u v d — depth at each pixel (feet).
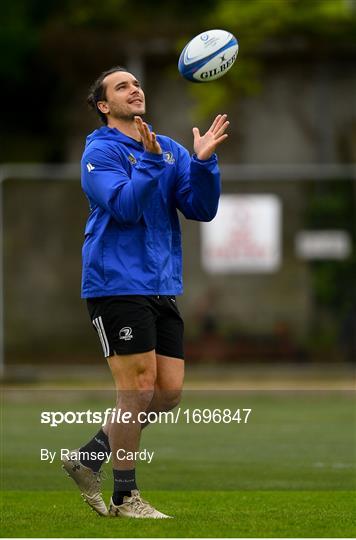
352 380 196.65
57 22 304.91
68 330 200.95
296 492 95.09
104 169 77.20
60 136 300.81
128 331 76.38
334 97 264.52
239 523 74.49
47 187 205.26
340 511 81.71
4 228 203.51
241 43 264.93
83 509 83.05
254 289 200.44
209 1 330.75
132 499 77.61
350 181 203.72
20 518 77.51
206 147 78.79
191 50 81.76
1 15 318.04
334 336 198.70
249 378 196.75
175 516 78.48
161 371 79.61
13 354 199.41
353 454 121.49
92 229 77.92
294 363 197.98
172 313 79.46
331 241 201.87
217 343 198.70
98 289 76.95
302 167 254.27
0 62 302.04
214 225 201.26
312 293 200.44
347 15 273.33
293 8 266.77
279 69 266.36
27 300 202.08
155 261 77.46
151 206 78.38
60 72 288.92
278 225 202.18
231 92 267.18
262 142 265.95
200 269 200.75
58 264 203.72
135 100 79.56
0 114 305.94
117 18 301.02
